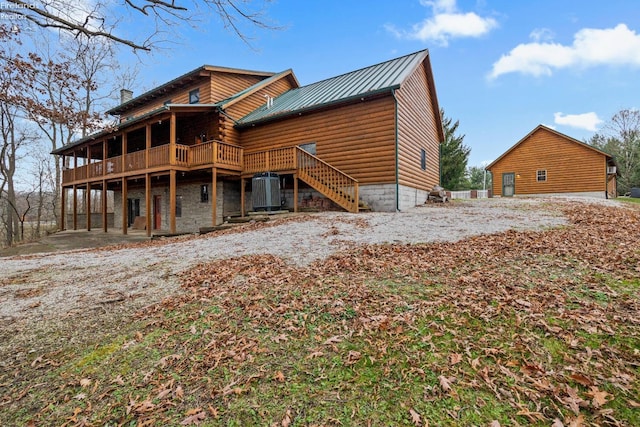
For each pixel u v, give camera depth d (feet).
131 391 8.02
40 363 9.51
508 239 19.67
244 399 7.39
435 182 57.82
